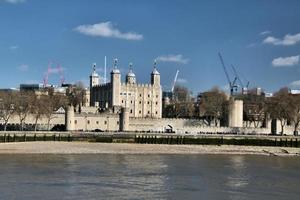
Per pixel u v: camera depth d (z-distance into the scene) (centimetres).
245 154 16925
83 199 7631
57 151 15150
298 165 13100
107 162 12569
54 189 8338
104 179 9544
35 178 9425
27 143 17075
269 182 9656
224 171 11275
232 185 9206
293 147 19775
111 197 7831
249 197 8112
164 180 9619
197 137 19750
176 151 16862
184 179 9812
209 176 10325
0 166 11138
